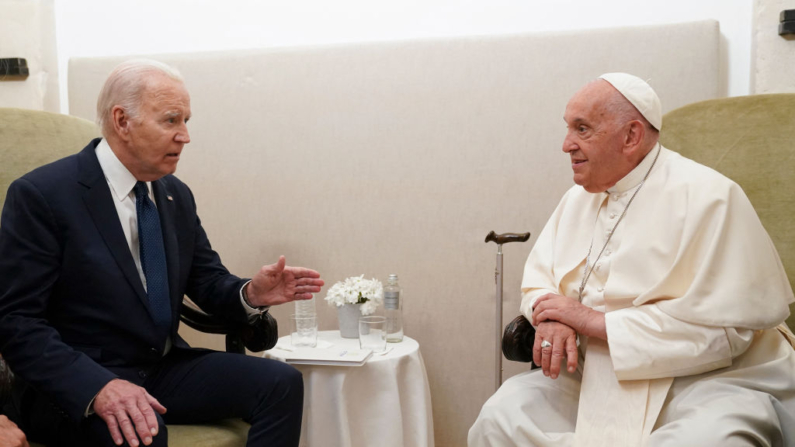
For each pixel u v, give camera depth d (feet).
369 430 8.75
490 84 10.43
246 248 11.50
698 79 9.67
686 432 5.57
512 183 10.42
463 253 10.66
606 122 6.78
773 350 6.48
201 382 6.95
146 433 5.64
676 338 6.21
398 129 10.80
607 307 6.86
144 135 6.68
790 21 9.11
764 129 7.97
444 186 10.68
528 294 7.47
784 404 6.21
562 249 7.51
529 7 10.64
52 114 8.45
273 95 11.25
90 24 12.26
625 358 6.23
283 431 6.77
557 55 10.17
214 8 11.83
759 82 9.42
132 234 7.06
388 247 10.94
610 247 7.06
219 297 7.66
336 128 11.04
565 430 6.64
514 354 7.09
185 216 7.61
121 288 6.68
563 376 7.07
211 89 11.49
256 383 6.81
